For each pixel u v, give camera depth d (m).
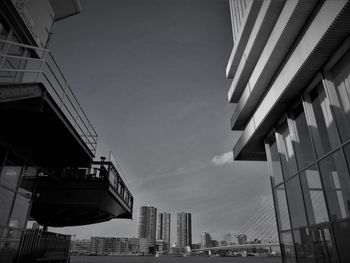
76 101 14.23
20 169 13.76
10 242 12.99
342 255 9.99
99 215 26.81
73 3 19.11
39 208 23.02
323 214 11.25
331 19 9.14
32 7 14.62
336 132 10.47
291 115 14.52
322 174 11.41
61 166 16.28
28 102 10.49
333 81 10.89
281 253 15.29
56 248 20.83
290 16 10.81
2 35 12.52
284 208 15.23
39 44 15.41
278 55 12.95
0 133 11.86
